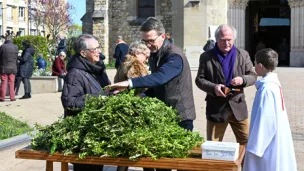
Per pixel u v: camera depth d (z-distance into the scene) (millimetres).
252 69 5465
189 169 3521
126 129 3713
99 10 28500
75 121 3887
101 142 3689
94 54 4680
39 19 43969
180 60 4582
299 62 25938
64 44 21562
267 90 4145
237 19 26250
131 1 28250
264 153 4148
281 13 30078
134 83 4211
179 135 3885
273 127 4074
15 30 61531
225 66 5340
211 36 20672
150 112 3838
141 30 4691
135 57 5445
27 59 14578
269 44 30594
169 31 27469
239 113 5426
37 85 16609
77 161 3713
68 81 4586
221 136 5594
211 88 5211
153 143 3604
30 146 4035
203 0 24656
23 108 12266
